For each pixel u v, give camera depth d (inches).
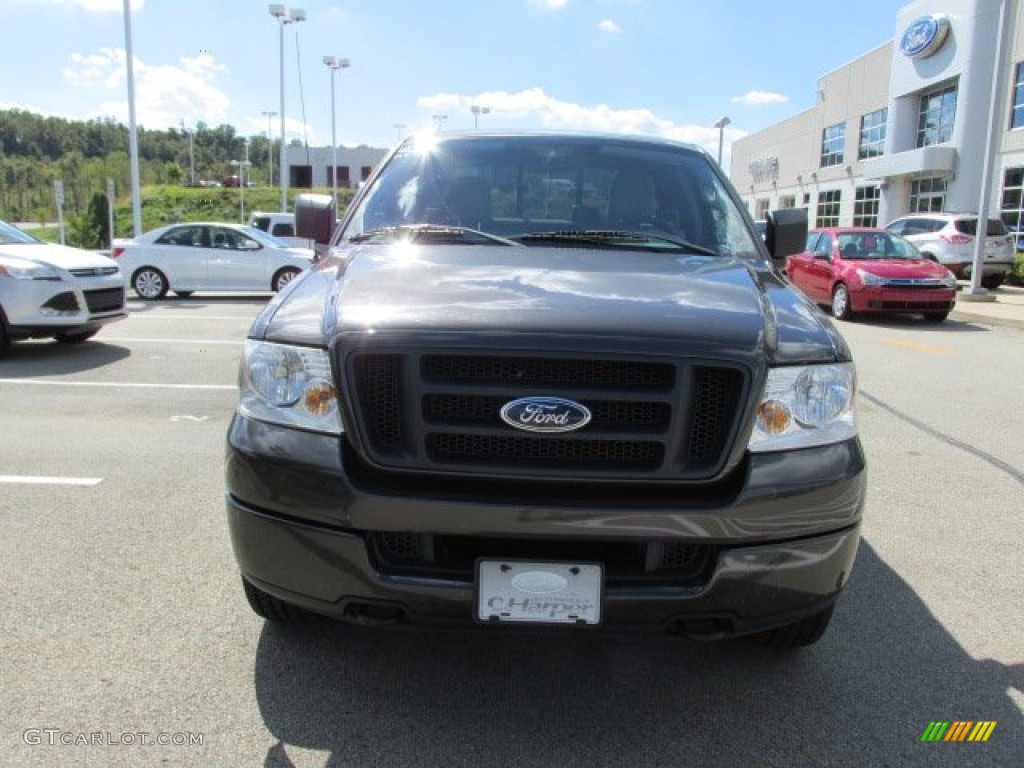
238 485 97.6
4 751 93.3
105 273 370.3
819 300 595.2
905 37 1210.0
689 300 100.0
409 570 92.0
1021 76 991.6
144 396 279.6
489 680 110.7
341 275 112.0
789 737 99.6
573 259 118.3
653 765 94.0
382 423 91.7
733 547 90.9
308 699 105.2
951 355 408.5
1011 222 1007.6
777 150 1903.3
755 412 90.7
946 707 106.3
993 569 150.4
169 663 112.5
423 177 147.3
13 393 282.4
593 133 159.5
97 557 146.2
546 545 91.4
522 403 88.0
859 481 96.0
